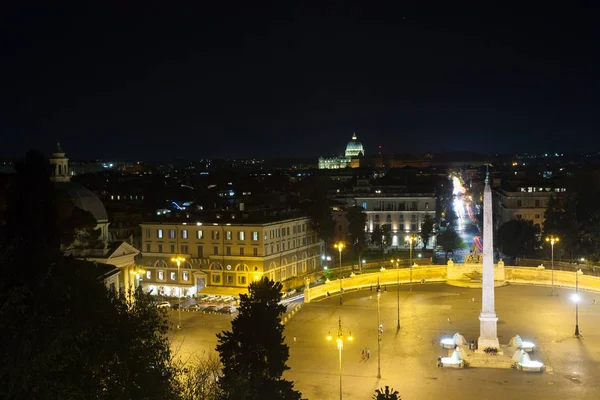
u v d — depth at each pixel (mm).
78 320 37594
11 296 35406
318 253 162500
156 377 40562
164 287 138250
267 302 67812
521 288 139500
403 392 73750
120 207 175375
